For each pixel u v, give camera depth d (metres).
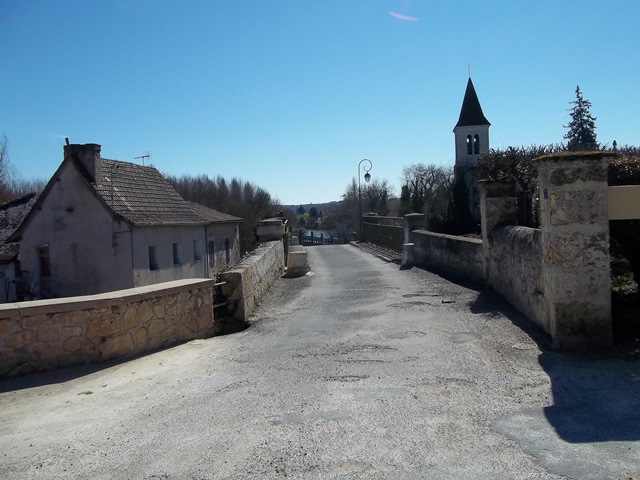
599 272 6.33
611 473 3.47
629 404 4.68
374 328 8.27
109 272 23.25
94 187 23.31
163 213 26.72
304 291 13.27
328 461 3.76
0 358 6.46
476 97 60.78
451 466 3.63
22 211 30.47
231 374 6.12
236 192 59.09
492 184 11.01
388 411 4.70
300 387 5.50
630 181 7.11
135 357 7.17
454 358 6.30
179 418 4.76
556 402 4.79
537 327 7.44
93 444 4.26
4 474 3.80
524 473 3.50
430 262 16.14
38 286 24.05
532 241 7.72
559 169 6.36
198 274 29.45
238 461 3.82
